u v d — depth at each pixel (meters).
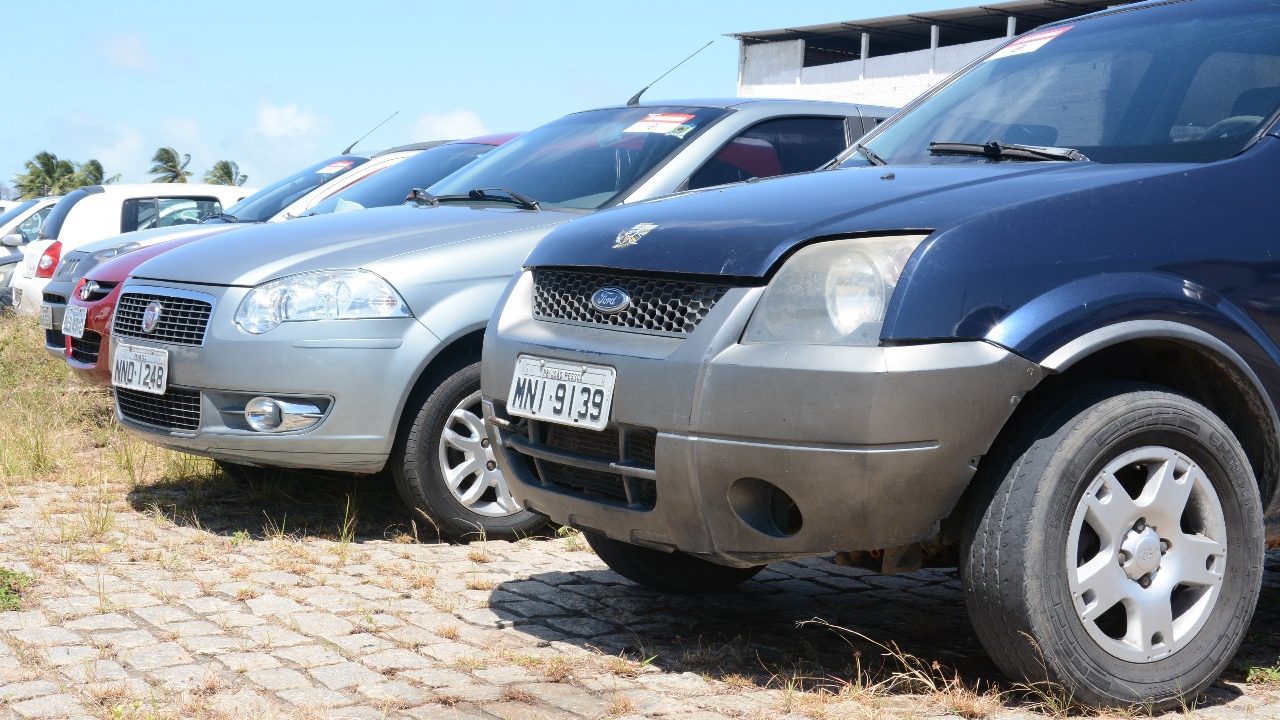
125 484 6.05
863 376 2.84
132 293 5.29
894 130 4.37
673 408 3.06
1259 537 3.21
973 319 2.89
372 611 3.97
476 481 5.01
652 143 5.62
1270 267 3.25
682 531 3.16
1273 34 3.71
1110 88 3.90
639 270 3.25
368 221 5.39
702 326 3.07
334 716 2.99
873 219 3.05
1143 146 3.60
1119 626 3.20
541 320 3.57
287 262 4.93
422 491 4.91
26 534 5.01
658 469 3.12
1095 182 3.17
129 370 5.18
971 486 3.10
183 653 3.49
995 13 38.31
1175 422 3.07
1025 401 3.12
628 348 3.21
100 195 11.43
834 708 3.07
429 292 4.88
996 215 3.01
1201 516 3.17
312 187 8.92
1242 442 3.36
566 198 5.50
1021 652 2.99
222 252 5.17
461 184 5.97
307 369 4.73
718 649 3.62
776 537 3.05
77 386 8.91
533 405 3.43
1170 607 3.11
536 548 4.94
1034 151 3.68
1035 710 3.07
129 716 2.93
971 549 3.03
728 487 3.02
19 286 11.63
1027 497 2.96
